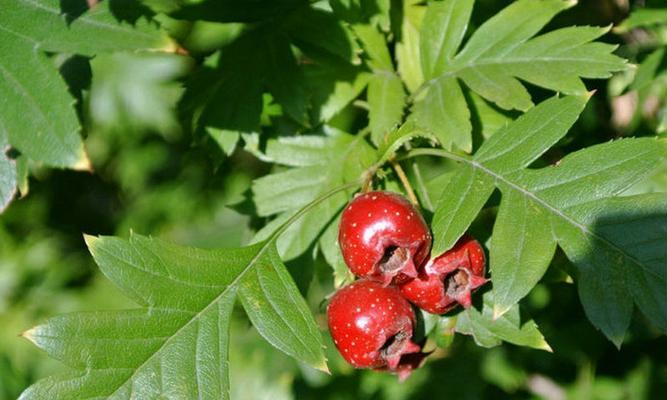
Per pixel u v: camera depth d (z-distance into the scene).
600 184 0.34
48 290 0.59
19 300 0.58
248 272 0.35
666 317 0.33
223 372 0.34
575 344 0.46
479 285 0.34
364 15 0.38
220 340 0.34
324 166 0.38
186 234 0.58
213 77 0.38
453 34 0.38
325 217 0.37
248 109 0.38
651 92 0.41
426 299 0.34
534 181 0.34
